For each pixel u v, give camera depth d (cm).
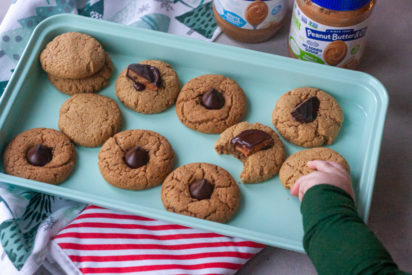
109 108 66
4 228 61
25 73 67
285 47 73
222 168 64
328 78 67
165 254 62
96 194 63
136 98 67
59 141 64
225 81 68
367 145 64
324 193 57
